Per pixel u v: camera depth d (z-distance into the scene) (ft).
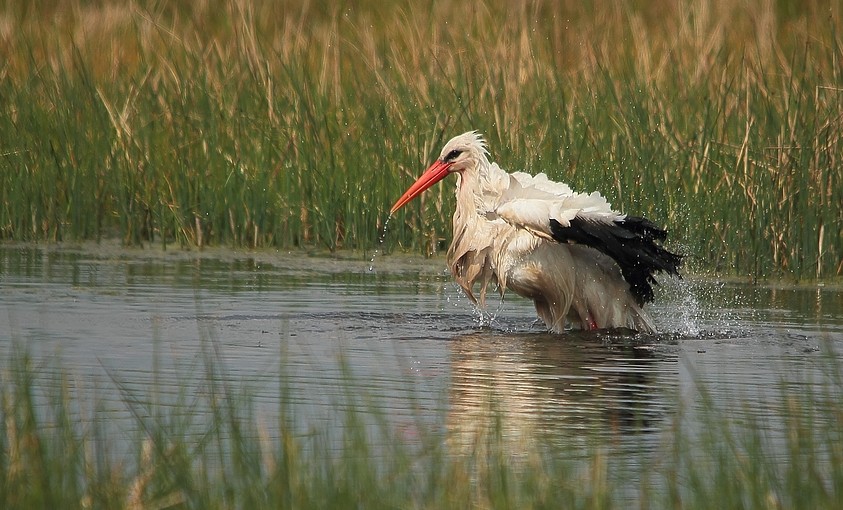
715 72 57.52
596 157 52.65
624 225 38.27
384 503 21.11
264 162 55.98
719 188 51.37
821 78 54.24
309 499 21.17
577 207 38.24
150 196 56.44
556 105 55.47
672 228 50.85
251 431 25.79
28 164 57.11
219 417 25.61
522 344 36.94
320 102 57.11
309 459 23.86
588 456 25.03
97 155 57.41
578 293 39.68
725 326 40.09
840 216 49.98
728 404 29.45
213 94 58.08
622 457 25.08
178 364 32.71
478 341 37.22
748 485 22.31
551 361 34.27
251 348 35.14
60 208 57.06
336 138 56.59
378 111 56.34
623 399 29.78
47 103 59.52
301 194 55.77
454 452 24.90
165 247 54.90
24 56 64.44
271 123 56.54
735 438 26.30
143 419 26.89
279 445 25.00
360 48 63.52
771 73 56.75
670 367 33.65
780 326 40.09
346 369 31.30
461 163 41.83
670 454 25.22
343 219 55.77
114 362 32.78
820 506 21.74
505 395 30.01
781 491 22.62
